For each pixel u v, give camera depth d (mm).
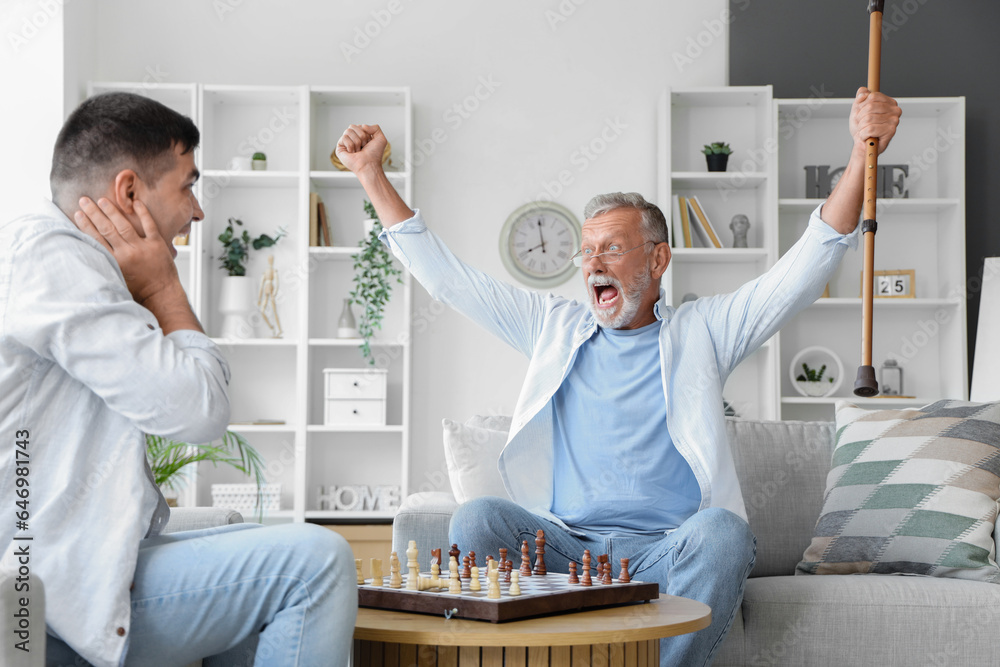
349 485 4227
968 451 2111
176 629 1057
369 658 1222
